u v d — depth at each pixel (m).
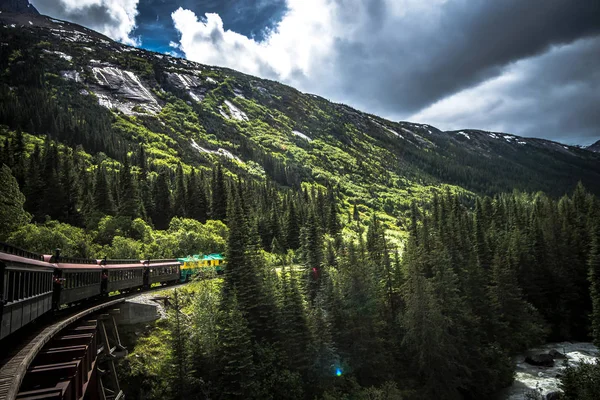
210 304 41.84
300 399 38.75
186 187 120.50
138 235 80.44
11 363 15.02
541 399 43.75
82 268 30.94
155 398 34.16
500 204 130.00
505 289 62.12
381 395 39.81
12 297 17.14
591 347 61.53
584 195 116.25
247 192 132.00
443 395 43.56
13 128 176.25
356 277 49.53
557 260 77.56
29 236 54.31
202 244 84.06
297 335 43.88
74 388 21.12
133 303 39.62
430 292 47.25
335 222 121.56
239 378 36.47
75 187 90.69
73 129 188.75
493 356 49.41
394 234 170.12
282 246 102.81
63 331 25.52
